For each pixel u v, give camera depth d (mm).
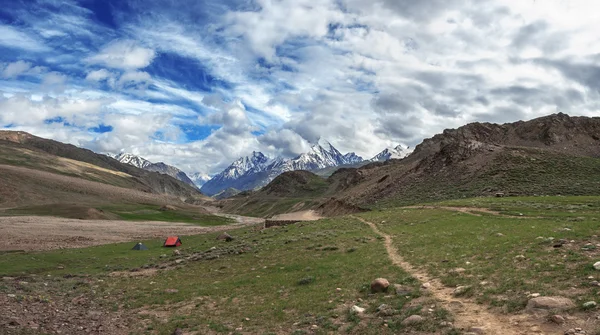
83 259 51656
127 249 61938
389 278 25234
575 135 181750
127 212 183875
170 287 32875
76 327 22203
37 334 20234
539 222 37406
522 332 13828
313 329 18625
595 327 12969
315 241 46438
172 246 64812
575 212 45156
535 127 192500
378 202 122375
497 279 20203
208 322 22203
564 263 20438
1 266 44188
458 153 137750
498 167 116000
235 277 34156
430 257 29188
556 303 15219
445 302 18469
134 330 21844
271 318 21531
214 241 64625
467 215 52219
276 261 38500
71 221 123062
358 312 19484
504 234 32844
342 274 29219
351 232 50844
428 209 67500
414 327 16188
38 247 64875
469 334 14312
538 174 104938
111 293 32188
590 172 102125
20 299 27609
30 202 180500
